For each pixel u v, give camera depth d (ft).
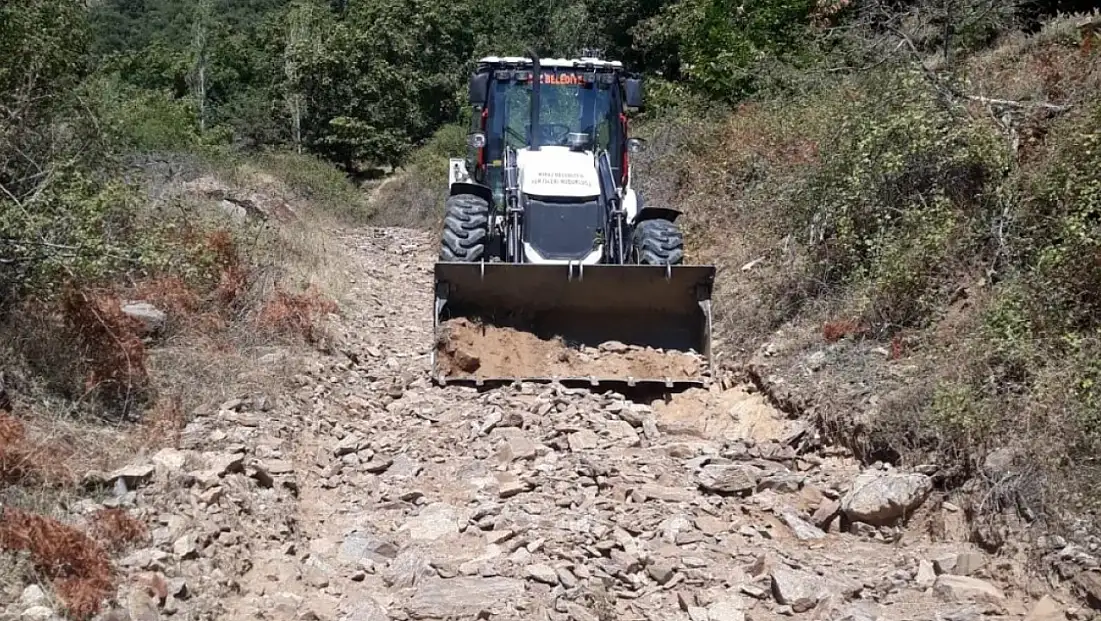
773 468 20.97
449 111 90.33
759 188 35.32
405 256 47.93
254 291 29.53
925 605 15.58
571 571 16.11
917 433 20.15
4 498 15.29
